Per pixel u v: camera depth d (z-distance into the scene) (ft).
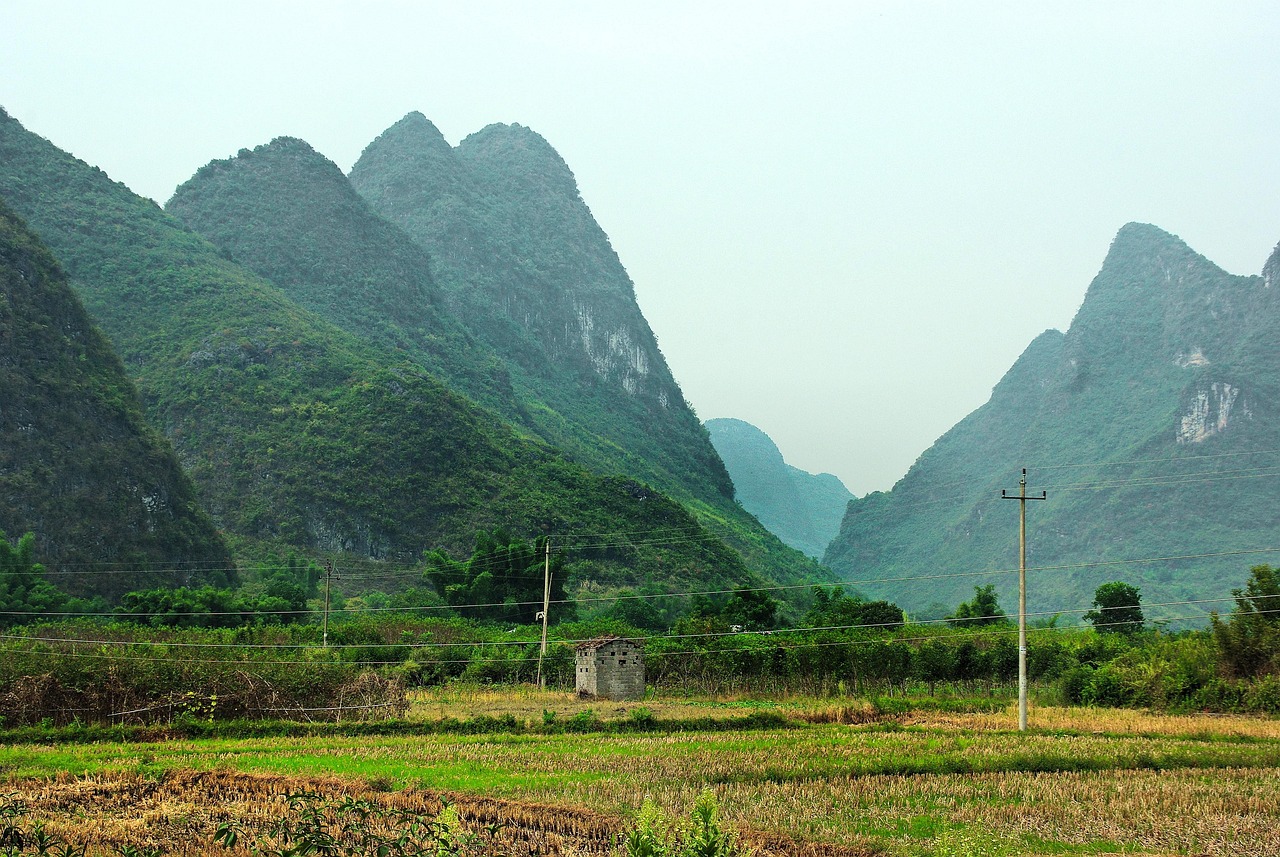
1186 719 166.71
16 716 164.55
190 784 113.80
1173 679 188.55
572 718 174.40
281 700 181.16
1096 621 306.76
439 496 546.26
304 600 371.76
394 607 390.83
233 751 142.51
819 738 149.48
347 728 165.58
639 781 114.11
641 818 67.36
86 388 463.42
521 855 85.15
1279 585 199.62
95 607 338.54
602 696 217.36
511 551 370.32
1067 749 132.67
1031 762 122.01
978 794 107.55
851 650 226.17
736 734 157.89
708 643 248.93
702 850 63.36
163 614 308.19
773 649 232.73
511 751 138.41
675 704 205.46
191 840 88.28
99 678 171.01
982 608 325.42
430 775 119.44
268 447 572.10
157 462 473.26
